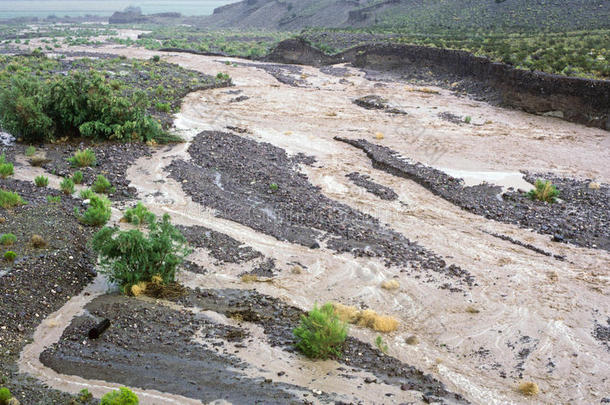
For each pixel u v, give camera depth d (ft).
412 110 143.23
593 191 84.12
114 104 107.04
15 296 45.09
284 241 66.08
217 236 65.87
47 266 50.88
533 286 56.18
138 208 67.97
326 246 65.05
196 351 40.65
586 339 46.39
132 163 94.43
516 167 97.14
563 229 70.74
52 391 34.14
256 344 42.47
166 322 45.06
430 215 76.69
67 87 104.58
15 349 39.09
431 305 52.03
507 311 51.13
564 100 130.62
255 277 55.93
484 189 86.12
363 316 48.52
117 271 50.42
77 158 90.02
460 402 36.78
